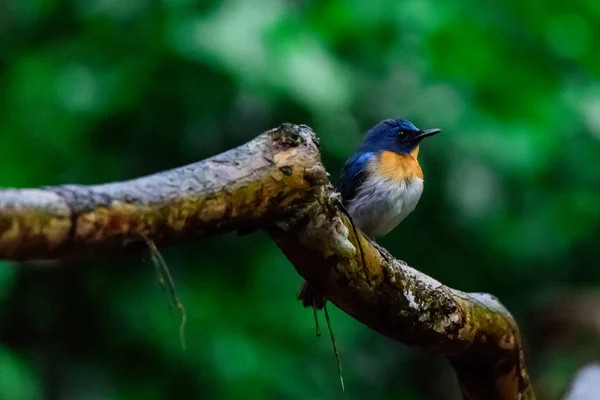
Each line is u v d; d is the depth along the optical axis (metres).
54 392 11.12
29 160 11.20
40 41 11.89
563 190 13.35
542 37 12.62
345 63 11.56
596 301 14.06
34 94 11.11
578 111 12.80
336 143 11.36
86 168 11.27
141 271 11.45
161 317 10.98
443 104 12.09
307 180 4.55
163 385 10.76
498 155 11.91
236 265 11.73
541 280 14.84
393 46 11.84
